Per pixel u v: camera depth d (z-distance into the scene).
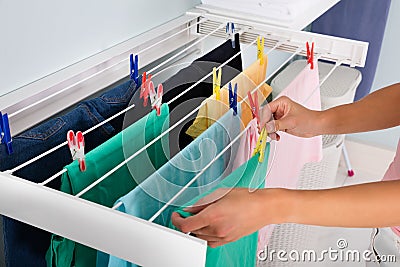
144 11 1.35
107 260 0.85
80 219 0.73
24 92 1.04
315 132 1.21
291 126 1.17
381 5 2.21
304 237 1.97
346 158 2.63
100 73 1.18
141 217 0.82
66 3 1.11
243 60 1.88
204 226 0.76
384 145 2.70
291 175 1.36
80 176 0.84
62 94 1.11
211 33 1.38
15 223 0.90
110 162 0.89
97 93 1.21
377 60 2.34
